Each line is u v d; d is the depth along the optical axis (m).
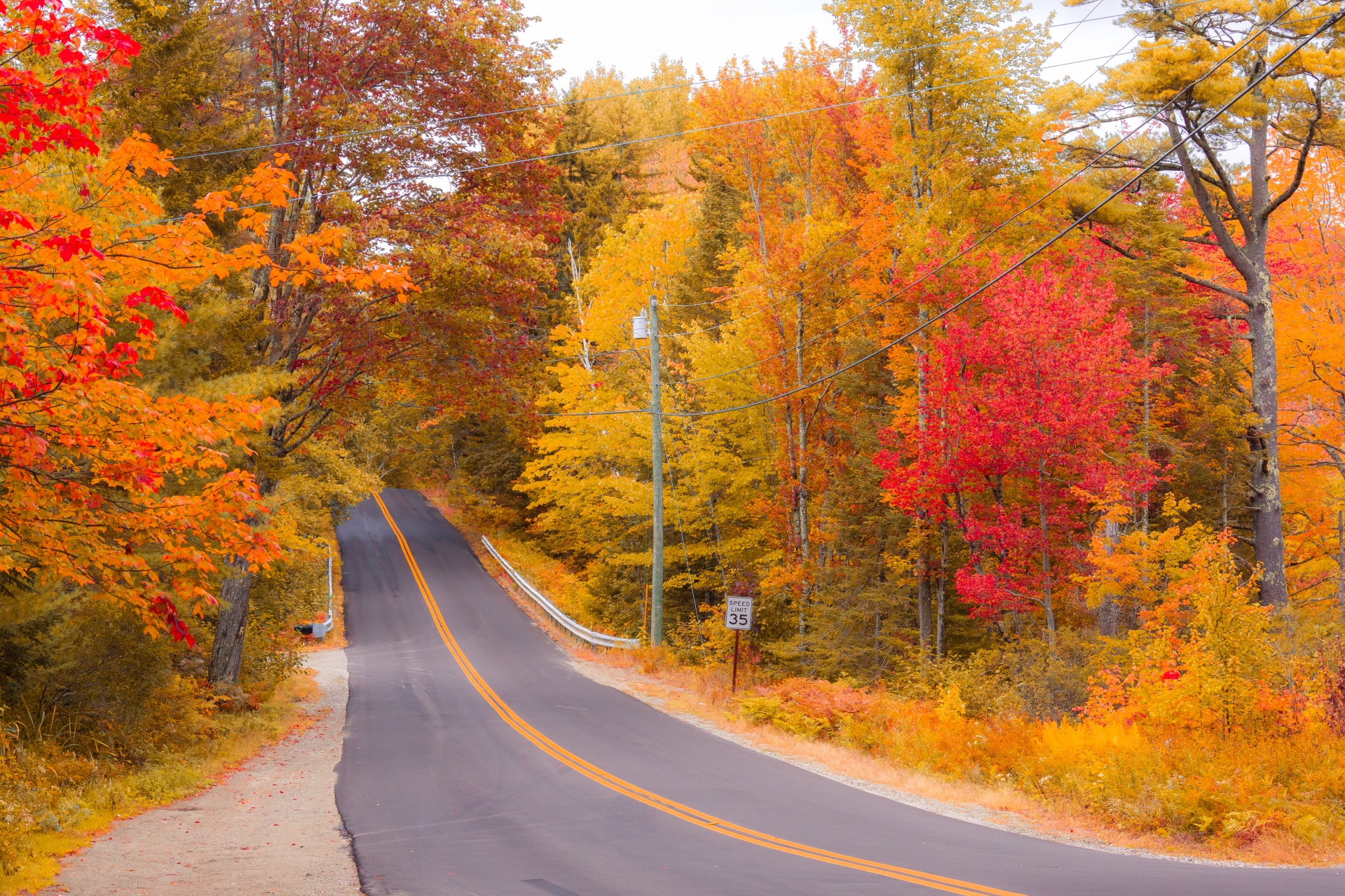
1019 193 24.59
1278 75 20.19
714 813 10.92
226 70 19.55
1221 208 29.67
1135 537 17.27
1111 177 25.52
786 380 27.48
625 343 39.88
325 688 23.31
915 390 23.70
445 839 9.65
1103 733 13.24
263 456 15.99
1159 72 20.14
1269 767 11.16
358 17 17.83
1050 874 8.12
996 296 18.33
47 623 11.59
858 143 31.19
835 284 27.47
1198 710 12.84
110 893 7.23
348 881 7.91
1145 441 23.38
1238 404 27.52
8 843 8.02
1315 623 16.47
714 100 31.14
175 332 12.60
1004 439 18.19
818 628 26.23
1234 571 14.33
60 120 6.08
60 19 5.48
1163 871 8.30
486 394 20.05
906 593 25.36
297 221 19.34
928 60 23.84
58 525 6.05
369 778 13.25
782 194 34.38
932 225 22.92
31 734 11.76
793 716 17.86
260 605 22.47
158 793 11.72
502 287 18.23
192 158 17.12
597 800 11.62
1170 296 24.84
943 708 16.47
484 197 19.59
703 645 27.30
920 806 11.86
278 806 11.44
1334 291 26.98
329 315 18.61
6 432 5.53
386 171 17.97
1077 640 17.39
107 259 5.77
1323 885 7.60
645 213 42.00
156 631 6.44
